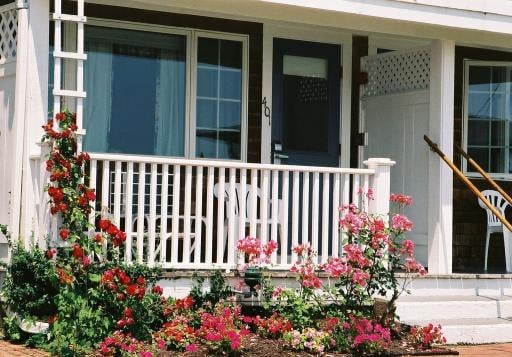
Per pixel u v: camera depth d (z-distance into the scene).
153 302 7.67
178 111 9.98
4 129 8.36
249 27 10.35
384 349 7.54
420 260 10.08
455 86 11.50
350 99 11.04
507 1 9.81
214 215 9.96
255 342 7.53
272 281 8.36
